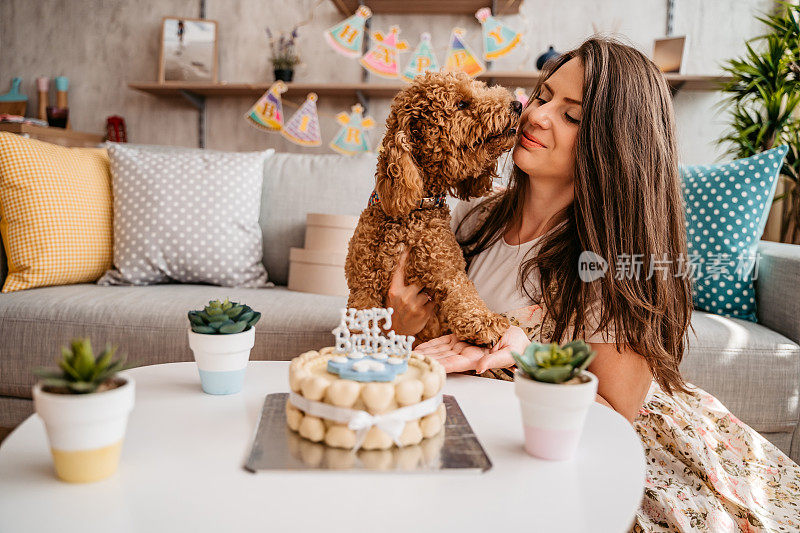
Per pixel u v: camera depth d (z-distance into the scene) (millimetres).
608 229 1018
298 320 1558
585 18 3219
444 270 1025
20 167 1746
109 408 546
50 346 1552
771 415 1538
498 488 576
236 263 1916
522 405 655
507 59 3275
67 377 552
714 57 3158
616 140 1022
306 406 665
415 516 519
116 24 3486
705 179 1802
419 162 1035
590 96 1036
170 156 1985
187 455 632
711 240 1762
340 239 1879
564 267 1060
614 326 999
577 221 1051
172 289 1794
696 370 1531
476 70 2484
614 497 565
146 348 1533
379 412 635
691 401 1190
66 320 1560
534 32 3246
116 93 3516
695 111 3160
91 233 1863
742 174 1756
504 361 857
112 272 1868
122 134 3422
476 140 1004
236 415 758
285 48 3334
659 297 1025
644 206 1026
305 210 2111
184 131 3508
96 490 549
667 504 875
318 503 535
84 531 479
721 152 3148
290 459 611
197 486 562
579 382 639
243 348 833
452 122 988
